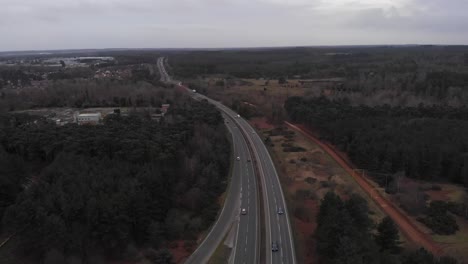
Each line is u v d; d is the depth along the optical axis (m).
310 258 87.56
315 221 105.69
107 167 106.56
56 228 83.19
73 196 90.81
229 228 102.19
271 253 89.50
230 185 129.50
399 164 137.12
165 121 156.12
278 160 156.75
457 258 89.50
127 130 134.75
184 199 110.38
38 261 85.69
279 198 119.25
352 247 70.38
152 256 90.38
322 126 183.25
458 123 163.38
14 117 161.38
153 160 114.00
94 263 86.19
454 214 111.56
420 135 149.12
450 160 135.75
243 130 197.62
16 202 91.12
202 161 129.75
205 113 178.12
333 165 152.25
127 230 91.12
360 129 162.25
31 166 117.31
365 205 110.00
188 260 89.31
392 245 88.38
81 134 126.38
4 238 92.44
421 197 116.69
